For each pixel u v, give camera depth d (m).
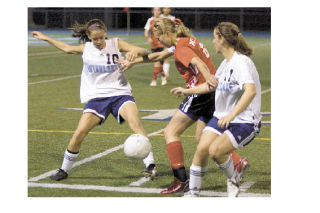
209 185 12.12
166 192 11.50
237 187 11.03
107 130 17.91
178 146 11.59
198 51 11.78
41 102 23.62
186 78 11.78
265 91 26.81
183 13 70.12
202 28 70.12
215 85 10.59
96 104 12.45
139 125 12.22
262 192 11.61
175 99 24.41
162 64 29.09
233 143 10.19
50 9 75.69
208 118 11.80
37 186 11.95
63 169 12.44
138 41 57.59
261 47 52.22
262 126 18.53
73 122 19.38
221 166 10.63
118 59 12.47
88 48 12.51
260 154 14.82
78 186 11.96
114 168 13.40
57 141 16.42
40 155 14.69
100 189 11.77
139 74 33.97
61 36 64.88
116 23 74.62
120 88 12.59
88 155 14.63
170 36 11.66
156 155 14.62
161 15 27.56
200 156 10.54
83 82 12.73
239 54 10.29
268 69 35.94
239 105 9.80
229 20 70.06
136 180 12.41
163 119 19.78
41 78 31.73
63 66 38.09
